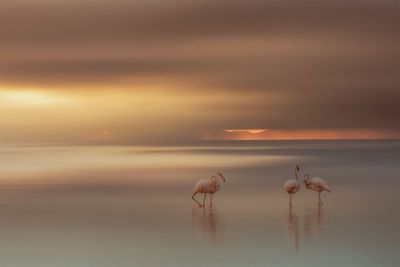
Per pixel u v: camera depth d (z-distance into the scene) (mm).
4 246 13156
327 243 13242
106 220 16500
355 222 15961
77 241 13641
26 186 26375
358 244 13125
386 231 14602
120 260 11852
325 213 17562
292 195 22250
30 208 19016
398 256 12047
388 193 23016
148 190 24438
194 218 16734
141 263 11602
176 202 20359
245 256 12070
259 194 22688
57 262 11758
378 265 11391
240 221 16172
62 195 22672
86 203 20188
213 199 21125
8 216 17312
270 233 14398
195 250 12633
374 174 32906
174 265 11430
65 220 16547
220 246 12984
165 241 13570
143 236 14148
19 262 11773
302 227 15180
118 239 13828
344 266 11320
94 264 11570
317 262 11578
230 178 30344
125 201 20719
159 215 17359
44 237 14133
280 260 11734
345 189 24578
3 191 24172
